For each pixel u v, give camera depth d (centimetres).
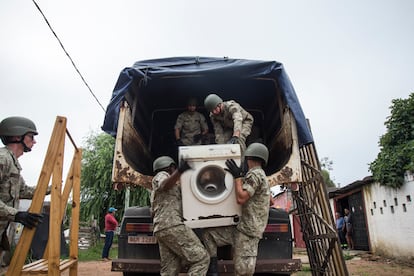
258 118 726
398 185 979
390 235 1048
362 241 1277
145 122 673
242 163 406
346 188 1329
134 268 383
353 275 720
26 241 284
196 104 715
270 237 412
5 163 296
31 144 331
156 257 397
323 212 473
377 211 1138
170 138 751
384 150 1048
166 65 510
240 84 640
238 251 320
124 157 417
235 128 441
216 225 304
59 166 314
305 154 509
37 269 297
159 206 335
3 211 279
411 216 930
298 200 543
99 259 1134
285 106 487
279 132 534
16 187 309
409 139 989
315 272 527
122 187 418
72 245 388
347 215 1384
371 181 1163
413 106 980
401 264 891
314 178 484
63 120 314
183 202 301
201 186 308
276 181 409
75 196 398
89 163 1748
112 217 1105
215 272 328
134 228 404
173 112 751
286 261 392
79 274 755
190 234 323
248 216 322
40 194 293
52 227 302
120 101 455
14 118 323
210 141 639
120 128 436
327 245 486
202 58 524
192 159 302
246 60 507
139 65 519
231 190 304
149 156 669
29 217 283
